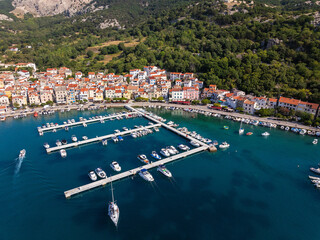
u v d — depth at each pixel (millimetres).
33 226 76938
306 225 78125
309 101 178000
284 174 106812
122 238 72000
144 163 114312
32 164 112938
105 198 89875
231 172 108000
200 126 163375
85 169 109125
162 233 73875
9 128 158250
